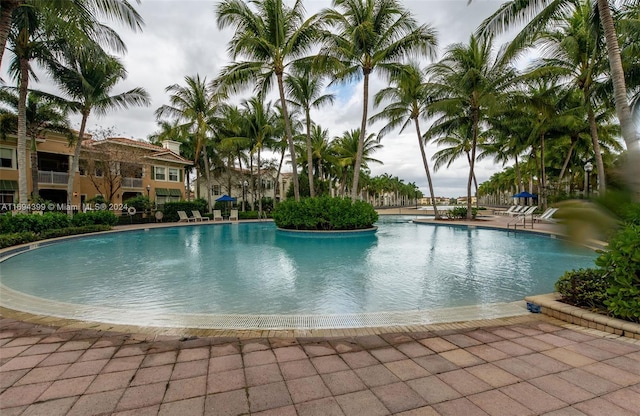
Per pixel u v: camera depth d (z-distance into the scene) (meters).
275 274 6.36
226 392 2.07
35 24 10.73
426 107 18.03
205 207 24.81
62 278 6.10
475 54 15.97
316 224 14.28
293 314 3.98
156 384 2.18
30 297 4.66
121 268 7.05
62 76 13.73
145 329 3.23
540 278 5.90
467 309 3.95
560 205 3.07
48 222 12.46
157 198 26.44
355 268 6.91
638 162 2.87
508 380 2.19
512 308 3.98
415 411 1.85
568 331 3.08
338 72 14.13
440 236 13.20
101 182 23.19
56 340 2.93
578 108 15.92
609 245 3.26
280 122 24.19
